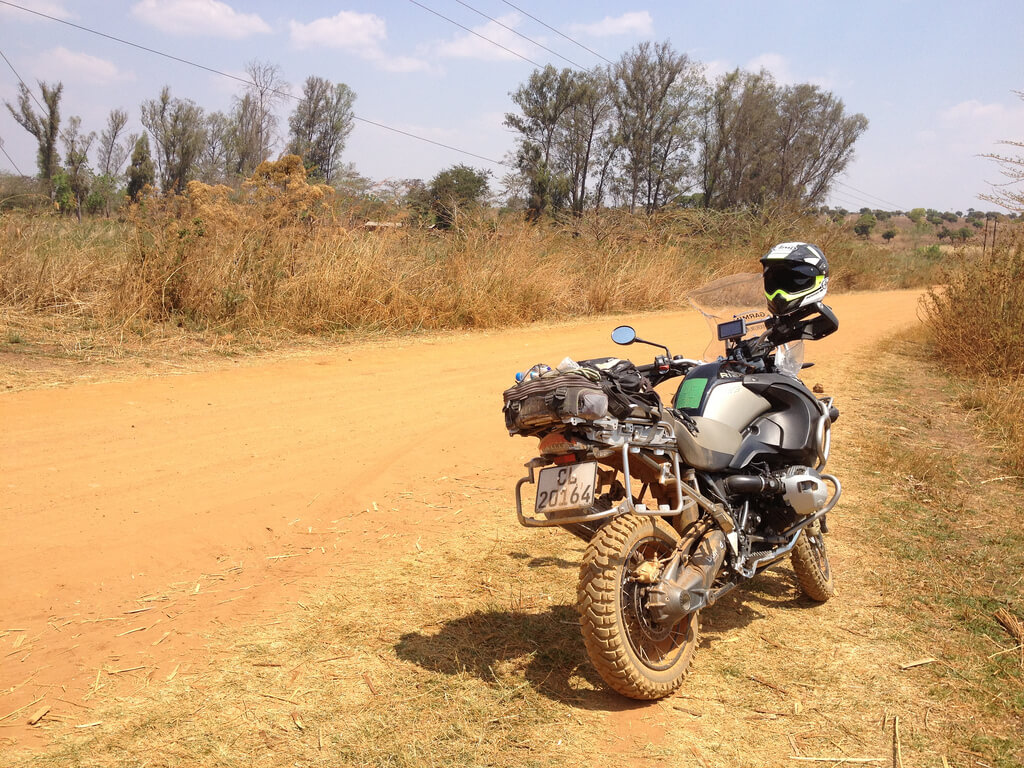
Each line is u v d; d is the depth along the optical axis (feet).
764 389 13.80
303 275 40.40
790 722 11.04
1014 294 35.47
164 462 20.18
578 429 11.12
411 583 14.78
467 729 10.53
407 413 26.55
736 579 12.91
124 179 121.08
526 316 49.42
